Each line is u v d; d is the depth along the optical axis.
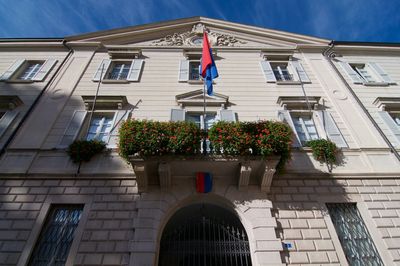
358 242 7.22
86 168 8.32
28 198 7.61
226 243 7.40
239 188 7.76
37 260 6.63
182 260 8.27
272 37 14.74
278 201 7.74
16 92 11.02
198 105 10.52
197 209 8.51
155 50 13.61
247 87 11.52
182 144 7.37
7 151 8.64
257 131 7.83
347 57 13.89
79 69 12.09
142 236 6.79
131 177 8.09
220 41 14.39
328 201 7.84
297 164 8.59
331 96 11.16
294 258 6.63
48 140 9.14
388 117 10.42
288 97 10.68
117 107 10.34
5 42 13.60
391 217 7.59
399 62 13.82
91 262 6.43
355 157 8.95
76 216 7.50
